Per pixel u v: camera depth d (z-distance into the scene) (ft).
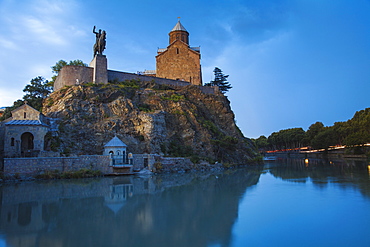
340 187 93.91
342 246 41.32
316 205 66.85
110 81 215.92
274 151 618.03
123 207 64.85
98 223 51.80
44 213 59.21
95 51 209.77
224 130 240.94
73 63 266.57
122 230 47.85
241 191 87.61
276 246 41.27
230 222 52.75
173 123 191.72
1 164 121.08
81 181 110.11
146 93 208.64
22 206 65.77
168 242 42.16
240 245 41.37
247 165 218.59
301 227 49.96
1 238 43.91
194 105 223.51
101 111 172.76
